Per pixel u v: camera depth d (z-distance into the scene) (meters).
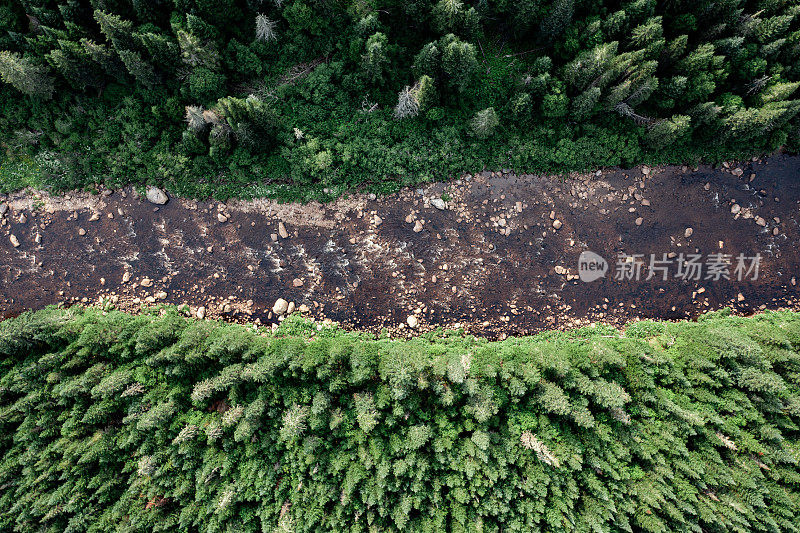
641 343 30.14
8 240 32.12
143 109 30.31
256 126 27.98
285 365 26.84
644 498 25.55
